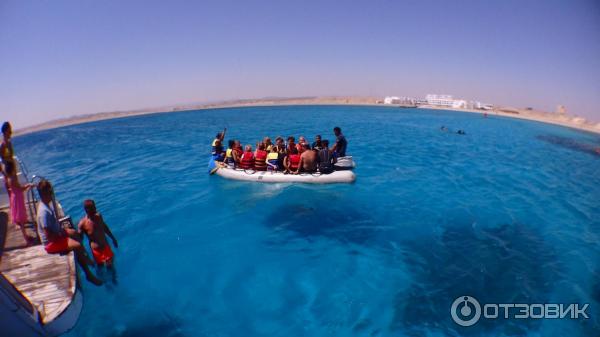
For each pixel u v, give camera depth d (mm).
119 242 6715
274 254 6195
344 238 6840
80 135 38844
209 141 22969
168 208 8625
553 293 4926
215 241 6738
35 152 23484
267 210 8320
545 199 9453
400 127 31078
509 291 4980
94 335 4137
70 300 4098
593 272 5500
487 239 6770
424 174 12109
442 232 7098
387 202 8883
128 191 10352
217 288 5145
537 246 6473
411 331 4160
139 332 4211
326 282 5277
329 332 4176
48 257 4906
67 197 9938
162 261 5965
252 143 21000
